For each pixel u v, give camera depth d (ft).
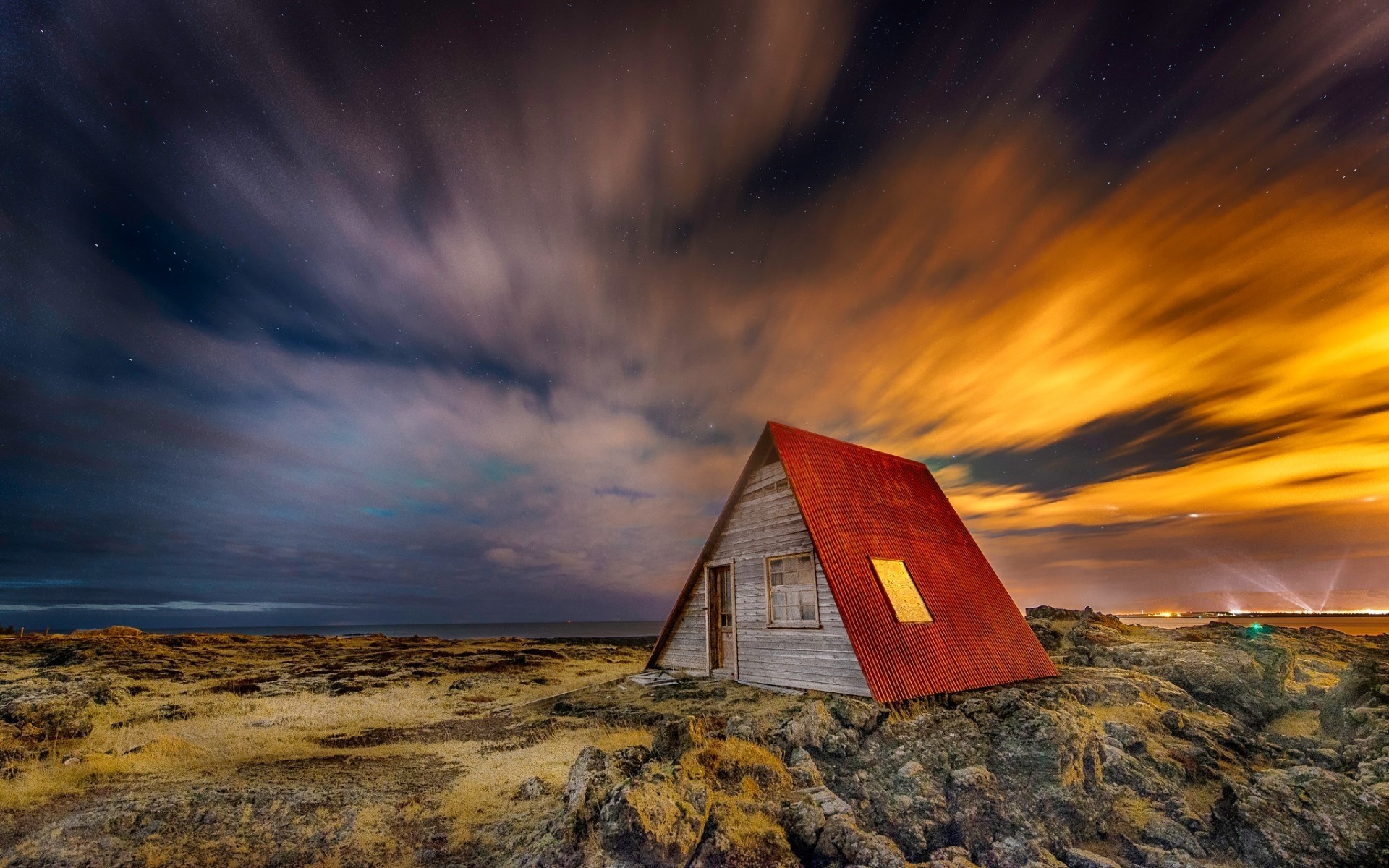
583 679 89.61
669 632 78.43
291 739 49.11
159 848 26.23
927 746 40.96
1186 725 48.14
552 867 25.23
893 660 52.90
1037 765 37.83
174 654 116.98
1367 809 32.78
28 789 31.89
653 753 35.04
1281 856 31.42
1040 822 33.86
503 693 76.89
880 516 67.36
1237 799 34.83
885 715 46.14
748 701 56.70
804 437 68.95
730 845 26.48
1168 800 37.24
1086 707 50.26
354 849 27.37
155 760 39.27
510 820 30.86
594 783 29.55
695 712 54.60
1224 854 33.09
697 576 74.33
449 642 186.80
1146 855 32.58
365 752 44.86
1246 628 96.78
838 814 30.04
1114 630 92.58
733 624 67.51
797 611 59.67
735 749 35.04
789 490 62.59
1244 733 49.65
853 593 55.83
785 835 28.55
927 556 67.31
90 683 57.62
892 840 32.86
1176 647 71.72
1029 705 43.86
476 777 37.65
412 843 28.66
